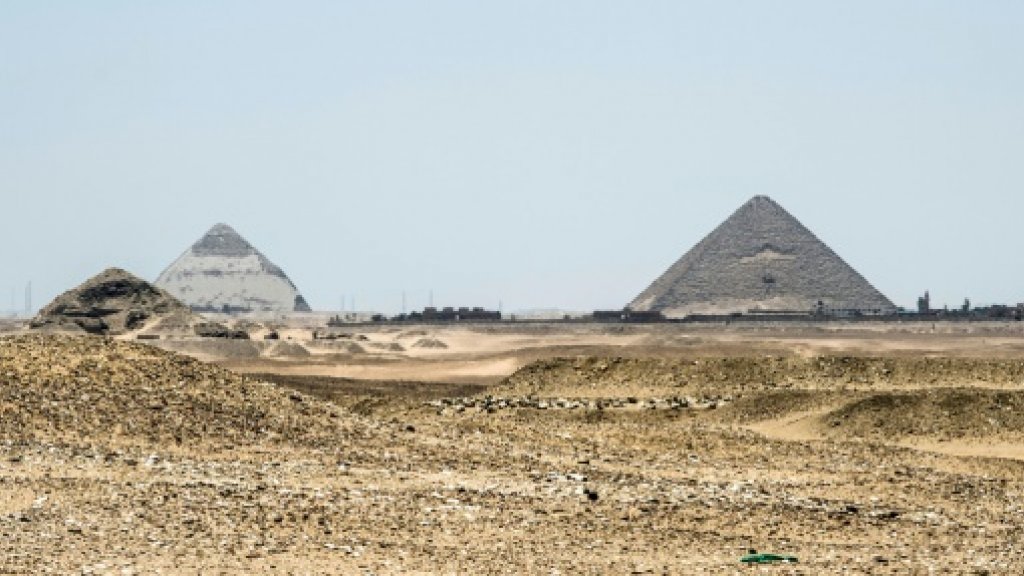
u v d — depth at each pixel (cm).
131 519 15025
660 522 16212
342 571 12938
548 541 14862
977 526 17175
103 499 16025
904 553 14975
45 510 15375
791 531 16188
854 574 13488
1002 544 15838
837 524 16700
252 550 13725
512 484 18362
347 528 15038
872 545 15512
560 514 16300
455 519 15738
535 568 13338
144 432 19688
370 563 13350
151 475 17638
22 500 15912
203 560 13238
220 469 18200
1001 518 17962
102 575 12381
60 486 16638
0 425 19188
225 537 14325
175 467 18138
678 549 14788
